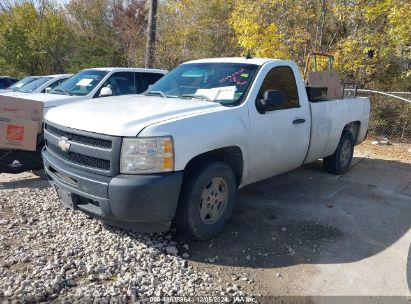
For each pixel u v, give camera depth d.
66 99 7.05
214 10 19.08
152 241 3.94
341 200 5.43
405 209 5.20
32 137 5.71
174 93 4.76
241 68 4.77
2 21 26.22
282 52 11.53
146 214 3.38
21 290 3.04
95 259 3.55
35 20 26.50
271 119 4.58
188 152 3.54
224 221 4.13
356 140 7.20
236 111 4.15
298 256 3.81
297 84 5.21
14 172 5.83
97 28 30.19
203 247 3.91
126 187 3.28
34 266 3.40
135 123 3.45
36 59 26.67
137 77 8.38
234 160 4.26
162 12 20.12
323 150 5.93
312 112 5.39
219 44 18.78
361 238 4.25
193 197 3.69
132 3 28.44
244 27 11.94
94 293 3.07
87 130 3.55
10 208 4.69
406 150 9.53
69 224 4.26
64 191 3.79
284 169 5.12
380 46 11.09
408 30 10.18
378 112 11.09
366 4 11.20
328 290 3.30
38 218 4.39
